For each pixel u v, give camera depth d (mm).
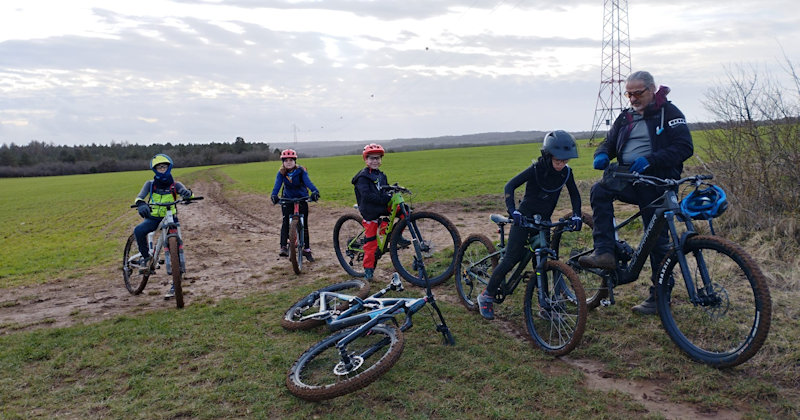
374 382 3887
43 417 3621
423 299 4453
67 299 6957
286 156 7773
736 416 3266
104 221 17641
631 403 3461
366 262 6766
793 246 6082
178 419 3516
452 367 4078
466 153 66375
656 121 4375
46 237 14508
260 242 10992
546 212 4707
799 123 7254
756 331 3457
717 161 7883
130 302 6625
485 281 5254
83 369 4434
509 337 4703
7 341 5207
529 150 65062
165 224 6363
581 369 4023
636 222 7996
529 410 3445
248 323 5406
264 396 3764
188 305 6246
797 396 3400
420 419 3381
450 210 13125
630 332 4508
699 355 3873
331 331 4672
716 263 5672
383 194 6543
